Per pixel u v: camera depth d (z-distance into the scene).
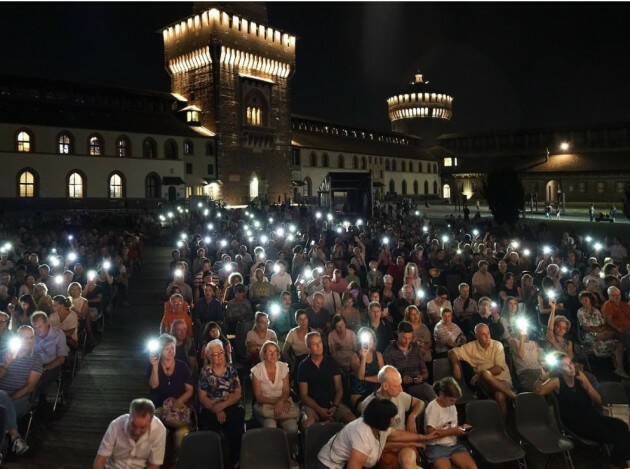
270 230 27.41
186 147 56.28
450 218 39.16
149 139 52.94
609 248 19.80
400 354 8.79
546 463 7.82
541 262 15.67
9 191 43.59
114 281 16.86
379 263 17.20
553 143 85.56
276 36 65.81
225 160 59.38
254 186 63.03
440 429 6.68
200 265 16.38
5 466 7.86
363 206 35.81
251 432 6.48
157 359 7.57
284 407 7.91
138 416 5.71
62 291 13.32
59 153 46.53
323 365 8.13
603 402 8.04
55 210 44.44
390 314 11.95
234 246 19.39
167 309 10.49
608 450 7.57
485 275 14.12
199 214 37.72
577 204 70.00
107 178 49.53
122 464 5.95
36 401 8.76
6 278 13.05
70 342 10.76
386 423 5.75
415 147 97.81
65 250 20.97
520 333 9.32
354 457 5.77
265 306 12.55
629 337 10.26
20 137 44.66
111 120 51.84
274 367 8.02
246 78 61.59
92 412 9.74
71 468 7.93
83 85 52.62
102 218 37.66
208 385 7.82
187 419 7.50
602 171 70.69
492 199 31.73
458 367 8.94
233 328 11.49
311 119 77.69
